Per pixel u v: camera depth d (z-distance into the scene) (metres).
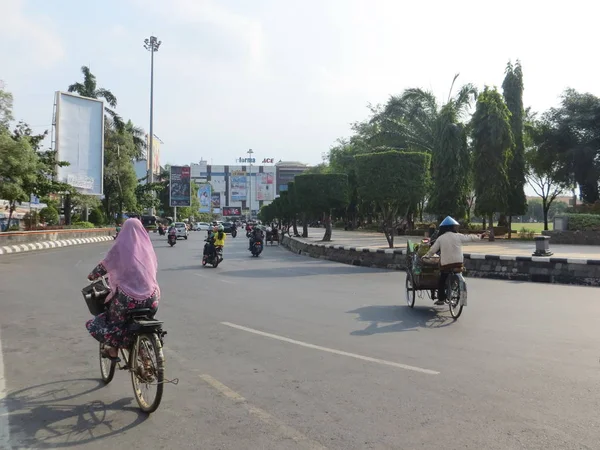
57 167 44.91
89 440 4.17
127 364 5.07
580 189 41.31
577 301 11.17
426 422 4.42
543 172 43.03
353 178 57.47
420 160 26.39
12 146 31.36
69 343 7.56
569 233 31.39
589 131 39.94
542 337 7.60
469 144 36.72
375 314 9.69
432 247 9.37
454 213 33.03
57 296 12.26
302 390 5.31
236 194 180.25
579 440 4.02
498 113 33.44
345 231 66.06
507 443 3.98
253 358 6.59
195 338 7.74
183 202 83.44
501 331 8.05
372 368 6.07
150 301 4.88
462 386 5.36
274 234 44.97
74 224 47.41
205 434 4.25
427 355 6.62
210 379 5.71
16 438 4.21
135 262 4.88
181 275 17.34
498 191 33.91
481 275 16.59
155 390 4.62
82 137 47.00
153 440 4.15
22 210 48.44
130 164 58.53
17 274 17.28
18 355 6.88
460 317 9.30
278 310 10.20
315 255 27.19
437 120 33.59
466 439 4.06
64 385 5.60
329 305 10.81
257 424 4.44
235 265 21.75
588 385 5.34
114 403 5.03
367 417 4.55
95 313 5.35
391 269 19.67
